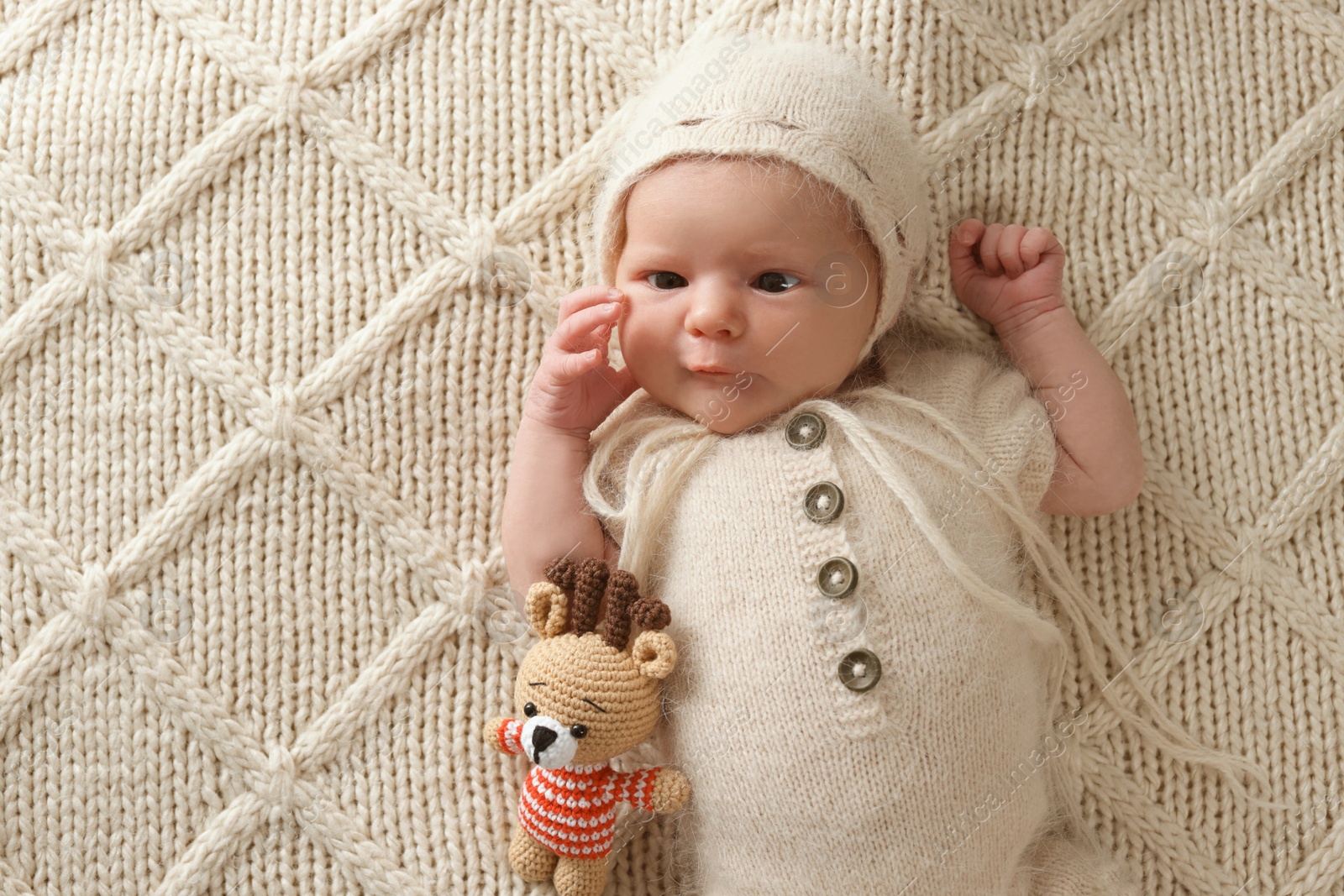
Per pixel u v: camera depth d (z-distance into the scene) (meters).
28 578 1.07
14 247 1.11
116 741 1.06
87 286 1.10
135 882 1.05
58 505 1.08
